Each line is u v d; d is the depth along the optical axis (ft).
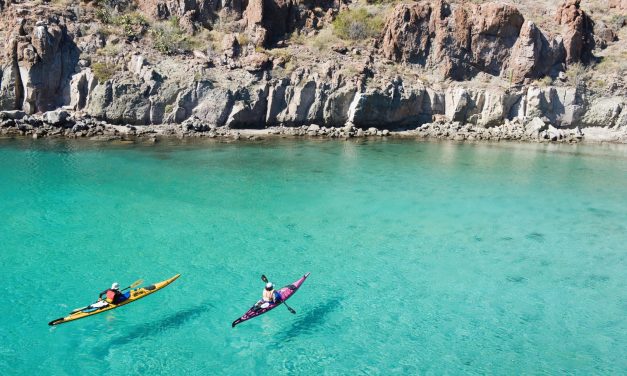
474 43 209.15
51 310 64.08
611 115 209.56
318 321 64.34
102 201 104.63
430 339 61.00
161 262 78.59
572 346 60.34
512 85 206.59
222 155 147.74
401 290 72.64
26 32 165.27
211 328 62.03
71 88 168.55
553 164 155.22
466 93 200.44
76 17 179.32
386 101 191.52
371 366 55.88
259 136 175.32
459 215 104.68
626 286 75.36
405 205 109.81
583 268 81.15
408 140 184.55
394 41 205.67
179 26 192.85
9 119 159.74
